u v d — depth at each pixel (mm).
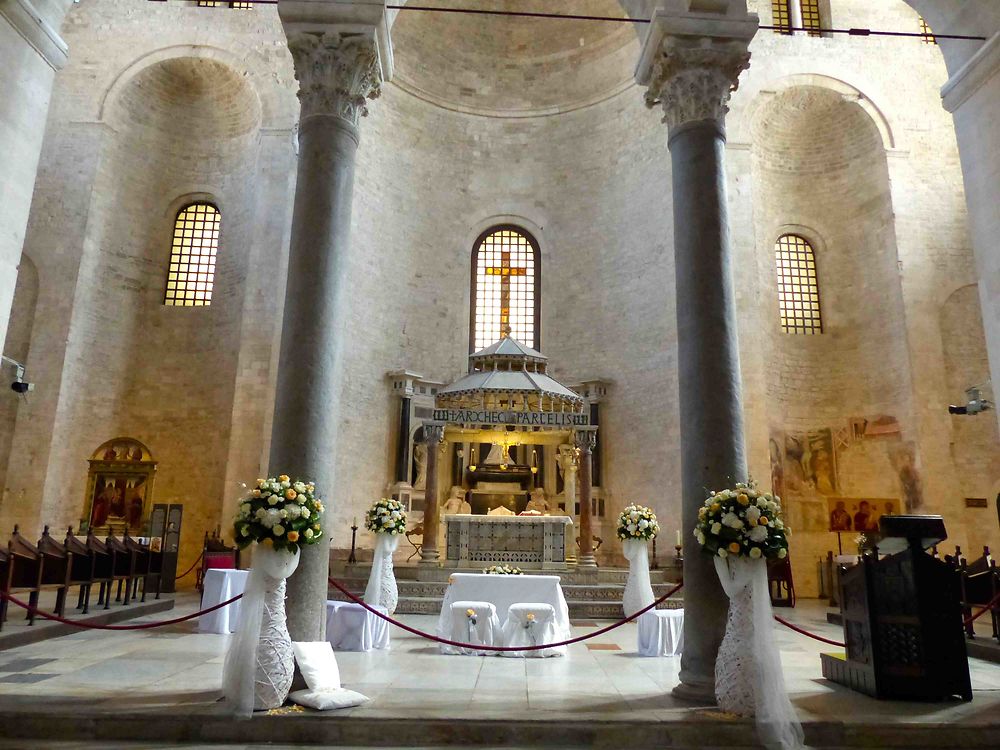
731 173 19266
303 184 8398
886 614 7254
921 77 20578
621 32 21547
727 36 8703
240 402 17656
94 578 11445
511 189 22359
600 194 21422
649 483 18750
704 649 7016
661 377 18938
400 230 20906
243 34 20078
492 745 5938
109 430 19031
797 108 20688
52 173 19156
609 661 9094
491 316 21766
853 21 20906
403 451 19469
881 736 6086
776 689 6102
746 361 18125
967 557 17578
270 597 6520
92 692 6688
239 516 6559
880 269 19766
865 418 19469
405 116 21500
